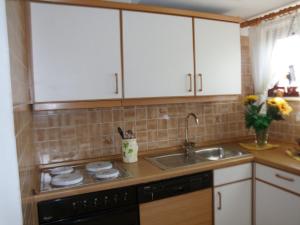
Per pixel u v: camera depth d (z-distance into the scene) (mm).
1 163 610
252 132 2555
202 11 2125
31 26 1412
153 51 1744
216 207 1788
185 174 1658
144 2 1912
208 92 1981
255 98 2203
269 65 2273
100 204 1415
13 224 626
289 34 2096
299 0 1948
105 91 1610
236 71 2102
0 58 589
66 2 1478
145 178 1525
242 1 1934
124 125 2006
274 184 1747
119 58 1638
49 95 1468
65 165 1810
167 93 1814
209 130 2381
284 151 2021
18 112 752
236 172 1856
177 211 1639
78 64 1529
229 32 2041
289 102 2223
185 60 1864
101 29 1578
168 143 2195
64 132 1814
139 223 1525
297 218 1595
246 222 1929
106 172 1572
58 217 1324
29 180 1008
